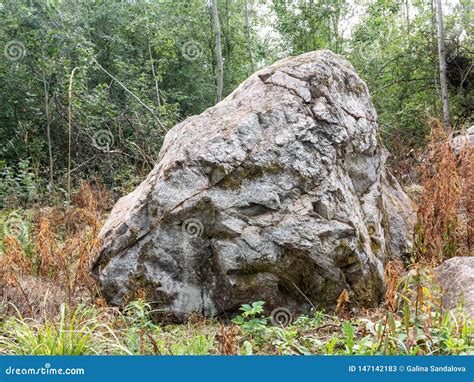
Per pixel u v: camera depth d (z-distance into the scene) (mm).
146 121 12453
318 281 4418
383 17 17984
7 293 4617
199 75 18062
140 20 15102
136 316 4414
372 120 5605
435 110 15812
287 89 4789
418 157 9148
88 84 14680
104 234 4922
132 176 10383
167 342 4004
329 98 4852
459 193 5594
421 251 5484
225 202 4445
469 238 5629
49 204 9578
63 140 12305
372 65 18047
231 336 3668
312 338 3916
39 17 11922
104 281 4676
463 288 4324
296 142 4559
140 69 15945
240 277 4430
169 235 4570
